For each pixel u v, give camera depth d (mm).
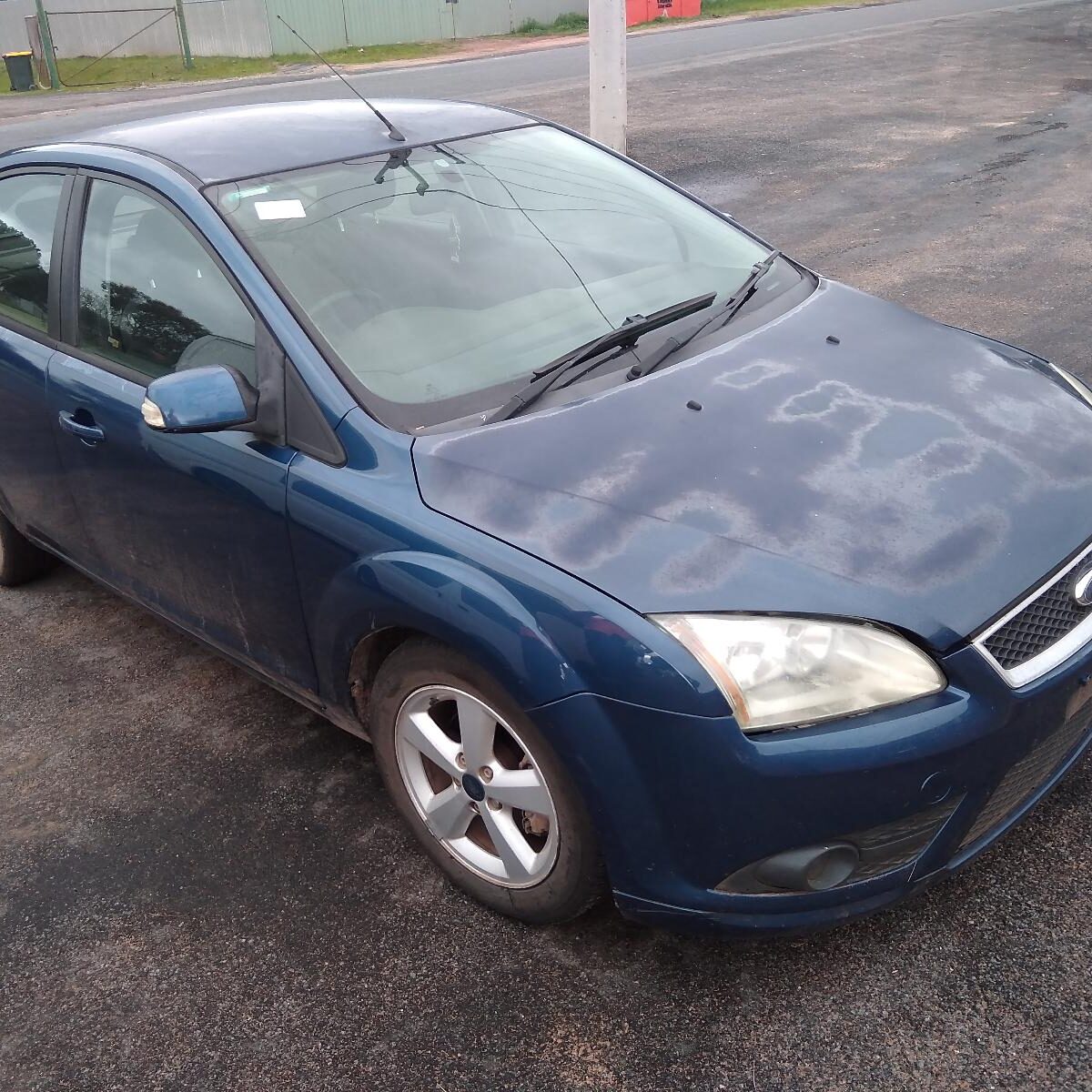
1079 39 20266
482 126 3447
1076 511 2344
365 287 2736
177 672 3660
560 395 2568
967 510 2264
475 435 2418
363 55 28266
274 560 2654
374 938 2514
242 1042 2279
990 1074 2074
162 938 2559
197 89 21438
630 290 3023
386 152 3135
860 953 2355
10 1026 2361
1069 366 5320
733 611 2012
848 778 1970
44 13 23703
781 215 8695
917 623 2033
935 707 2020
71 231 3240
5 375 3432
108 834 2920
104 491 3197
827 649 2000
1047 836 2633
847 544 2137
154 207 2949
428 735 2480
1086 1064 2080
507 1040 2230
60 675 3689
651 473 2291
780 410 2535
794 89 15406
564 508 2213
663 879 2123
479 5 32812
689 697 1966
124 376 3043
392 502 2346
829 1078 2094
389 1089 2150
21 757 3273
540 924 2469
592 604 2043
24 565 4215
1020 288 6586
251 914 2611
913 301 6445
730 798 1991
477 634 2152
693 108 14086
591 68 9797
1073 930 2373
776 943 2396
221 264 2730
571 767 2104
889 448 2430
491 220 3066
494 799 2371
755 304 3113
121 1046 2297
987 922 2410
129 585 3410
